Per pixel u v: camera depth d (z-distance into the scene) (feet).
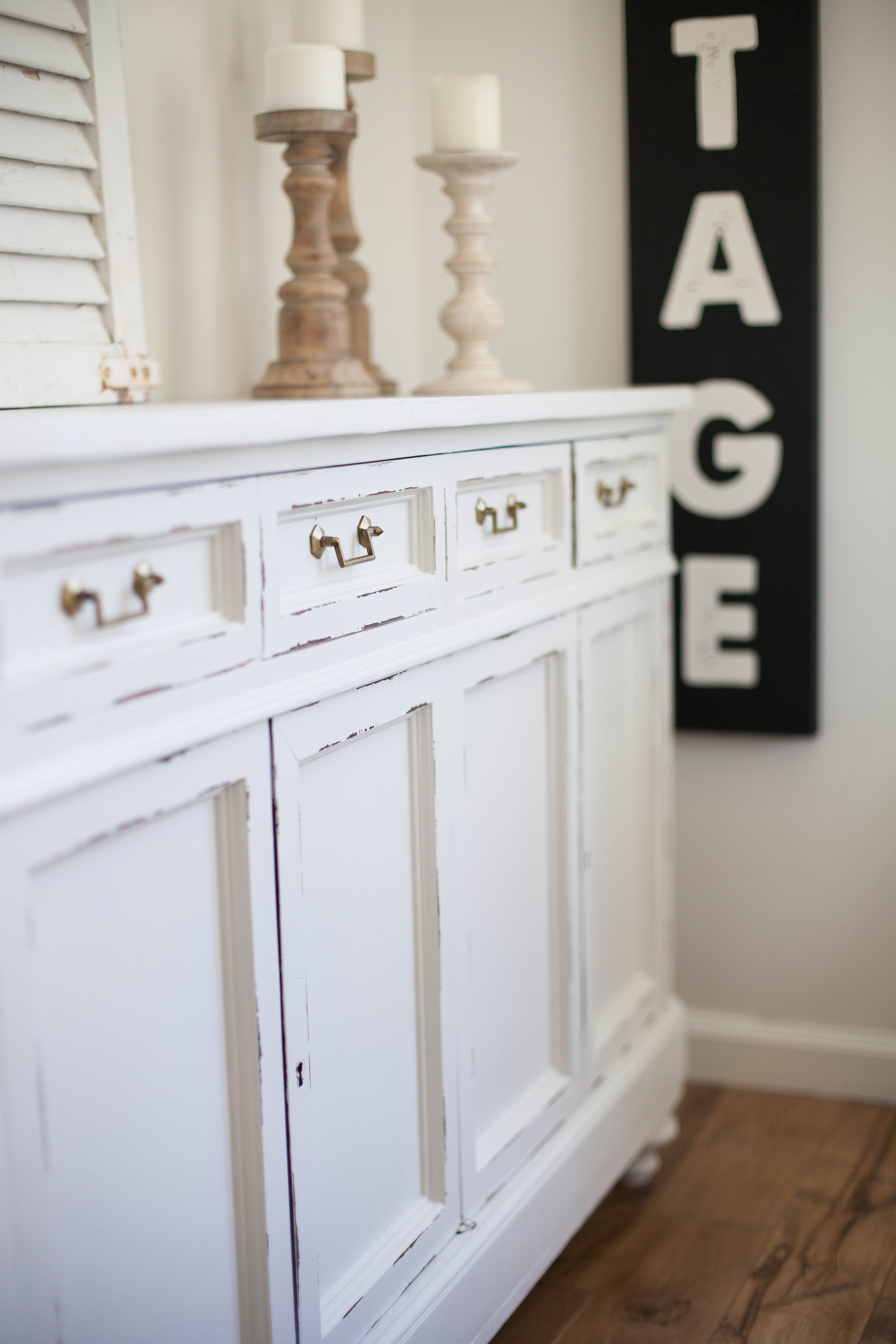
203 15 5.33
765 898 7.19
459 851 4.33
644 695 6.03
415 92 7.18
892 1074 7.00
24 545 2.55
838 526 6.83
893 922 6.99
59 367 4.28
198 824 3.16
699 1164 6.39
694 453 6.89
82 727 2.72
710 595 6.98
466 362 5.59
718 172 6.61
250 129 5.72
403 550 4.00
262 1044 3.35
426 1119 4.28
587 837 5.37
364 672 3.68
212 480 3.05
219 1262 3.34
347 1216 3.85
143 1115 3.05
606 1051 5.62
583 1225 5.87
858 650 6.89
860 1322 5.11
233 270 5.63
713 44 6.51
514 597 4.65
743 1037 7.25
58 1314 2.83
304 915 3.52
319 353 5.05
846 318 6.65
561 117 6.96
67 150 4.30
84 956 2.84
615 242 6.98
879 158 6.47
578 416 4.85
